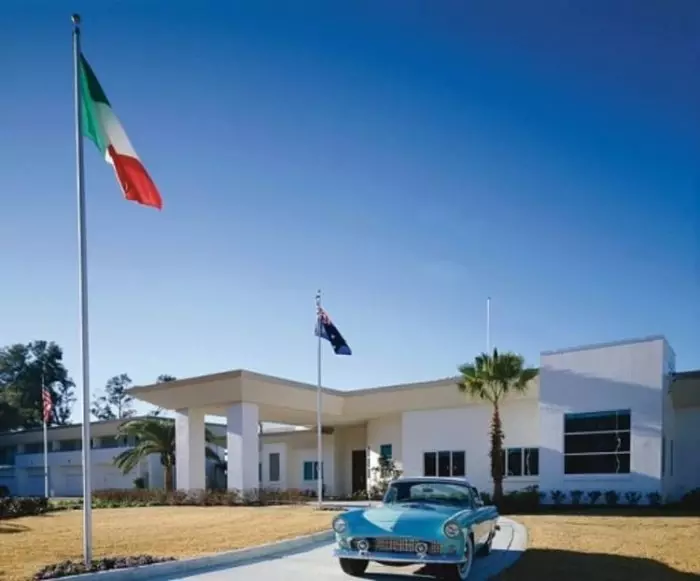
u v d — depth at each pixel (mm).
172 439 37594
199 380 29781
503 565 10852
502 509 23547
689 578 9602
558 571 10211
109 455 48312
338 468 38719
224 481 44875
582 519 19047
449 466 29938
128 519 20438
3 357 75500
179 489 30922
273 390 30078
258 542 13406
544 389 25578
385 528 9523
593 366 24609
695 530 15547
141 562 10438
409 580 9758
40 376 75375
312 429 40438
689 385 23891
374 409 32656
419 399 30766
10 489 54844
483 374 25531
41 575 9352
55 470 52656
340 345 25188
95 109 11234
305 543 13930
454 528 9328
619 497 23266
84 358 10719
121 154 11188
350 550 9664
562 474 24656
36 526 18094
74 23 11078
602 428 24109
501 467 25188
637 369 23609
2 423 62375
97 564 10141
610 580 9484
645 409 23250
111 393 89688
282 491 30281
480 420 29344
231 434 29344
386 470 33000
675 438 24891
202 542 13562
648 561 11086
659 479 22641
